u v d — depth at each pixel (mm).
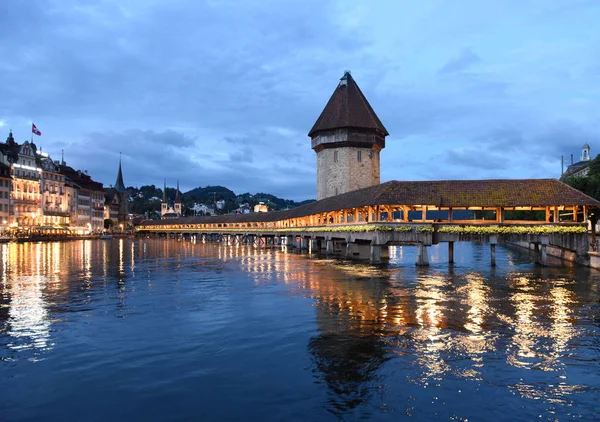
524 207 36625
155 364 12312
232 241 110438
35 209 119375
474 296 22203
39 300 21984
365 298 21750
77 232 136625
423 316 17672
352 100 71938
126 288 26125
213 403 9891
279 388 10648
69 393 10430
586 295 22422
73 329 16031
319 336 14875
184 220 154625
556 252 44594
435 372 11562
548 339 14391
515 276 30188
